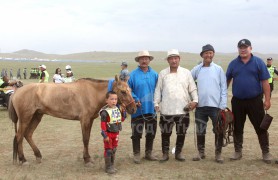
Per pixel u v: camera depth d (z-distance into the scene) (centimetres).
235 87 693
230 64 706
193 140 905
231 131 701
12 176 623
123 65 1143
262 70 668
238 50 681
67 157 756
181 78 686
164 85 693
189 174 622
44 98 693
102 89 678
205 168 660
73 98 683
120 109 643
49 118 1302
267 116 667
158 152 795
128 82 700
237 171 639
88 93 677
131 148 834
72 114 690
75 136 975
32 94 698
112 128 631
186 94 690
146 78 695
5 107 1585
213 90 681
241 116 705
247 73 675
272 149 796
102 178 608
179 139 707
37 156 717
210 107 686
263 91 681
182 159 710
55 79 1526
